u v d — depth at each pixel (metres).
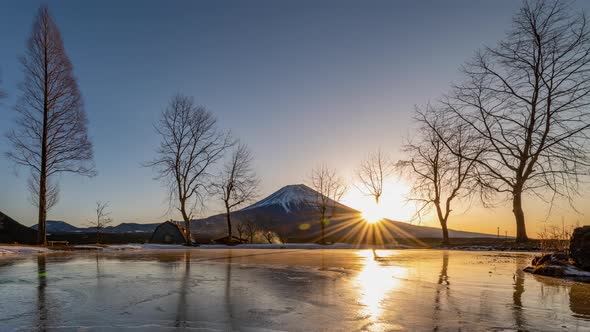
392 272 10.04
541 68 23.81
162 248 25.89
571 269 9.17
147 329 4.39
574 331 4.25
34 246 21.78
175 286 7.47
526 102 24.45
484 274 9.60
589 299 6.11
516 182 24.70
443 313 5.14
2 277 8.85
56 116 24.45
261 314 5.11
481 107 25.94
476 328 4.39
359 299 6.12
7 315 5.04
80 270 10.38
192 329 4.41
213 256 16.86
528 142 24.25
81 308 5.45
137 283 7.87
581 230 10.27
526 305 5.64
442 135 30.39
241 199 38.25
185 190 32.00
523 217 24.78
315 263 13.02
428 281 8.22
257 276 9.10
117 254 18.08
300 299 6.12
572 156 22.73
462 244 28.92
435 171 31.66
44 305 5.65
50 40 24.62
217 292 6.78
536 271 9.70
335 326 4.52
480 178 25.58
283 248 27.97
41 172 23.88
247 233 55.22
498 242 28.05
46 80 24.41
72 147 24.62
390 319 4.82
